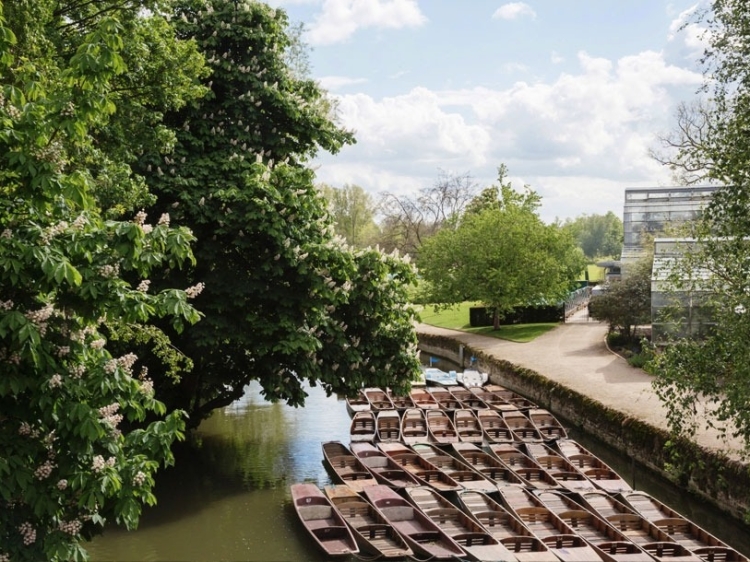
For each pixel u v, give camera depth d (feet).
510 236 138.72
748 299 39.60
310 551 47.91
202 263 57.21
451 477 59.77
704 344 42.16
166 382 61.21
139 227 24.76
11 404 25.53
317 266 55.31
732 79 40.11
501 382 106.93
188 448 72.59
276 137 61.36
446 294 147.13
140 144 51.03
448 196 233.55
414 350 65.21
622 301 110.63
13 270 23.31
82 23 48.96
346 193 259.19
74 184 25.53
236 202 54.60
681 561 42.91
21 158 24.62
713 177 40.65
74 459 25.50
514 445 71.20
